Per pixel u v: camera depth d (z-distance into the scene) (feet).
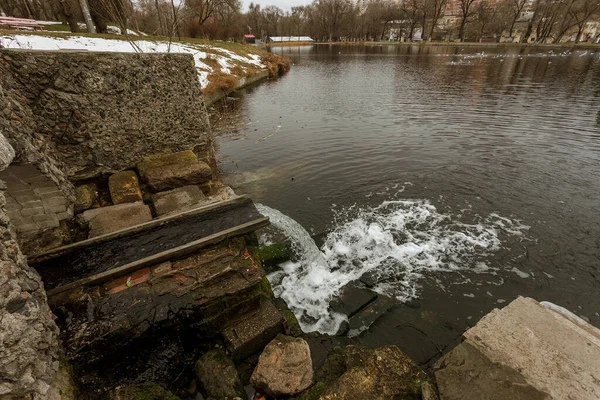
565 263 18.92
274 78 102.47
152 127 19.88
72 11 59.36
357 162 33.65
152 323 11.01
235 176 31.19
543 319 9.52
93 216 15.81
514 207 24.67
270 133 44.14
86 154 17.46
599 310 15.94
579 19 199.00
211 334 12.42
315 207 25.76
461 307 16.37
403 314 15.98
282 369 10.95
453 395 8.18
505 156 33.58
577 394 7.55
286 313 14.76
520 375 8.11
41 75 15.06
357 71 111.55
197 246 13.67
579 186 27.22
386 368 10.25
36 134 14.61
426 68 111.24
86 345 10.00
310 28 362.33
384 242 21.48
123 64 17.56
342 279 18.35
